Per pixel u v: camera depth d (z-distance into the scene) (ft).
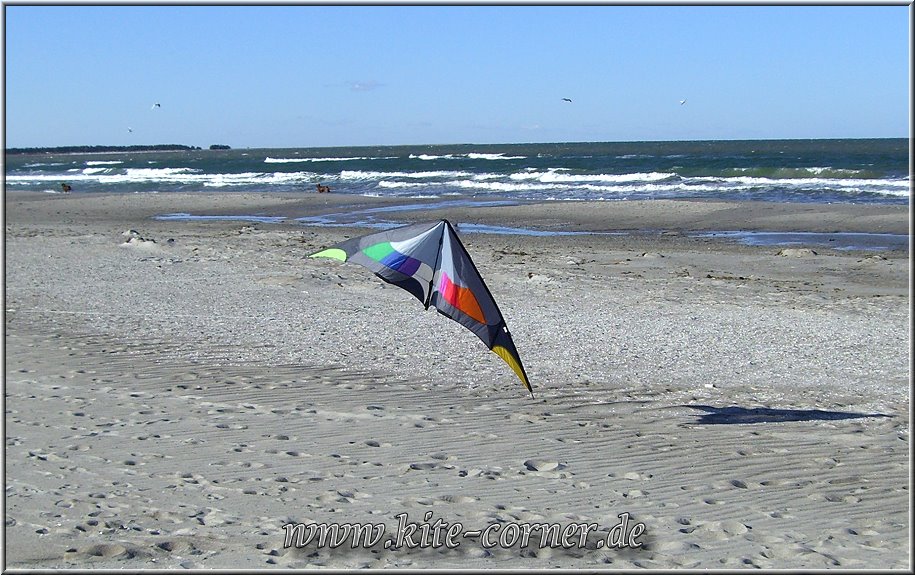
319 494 20.97
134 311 46.55
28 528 18.69
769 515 19.92
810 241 82.23
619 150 426.92
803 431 26.76
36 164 399.85
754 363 36.17
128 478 21.95
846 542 18.31
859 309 48.47
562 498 20.94
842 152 276.21
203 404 29.09
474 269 23.76
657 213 108.37
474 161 276.62
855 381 33.32
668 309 48.57
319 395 30.48
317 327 42.75
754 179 153.07
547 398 30.68
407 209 123.95
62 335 40.19
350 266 62.80
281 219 114.42
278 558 17.31
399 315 45.93
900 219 94.12
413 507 20.20
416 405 29.43
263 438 25.48
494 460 23.75
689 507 20.40
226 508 19.98
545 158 280.92
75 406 28.66
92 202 143.43
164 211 128.47
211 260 66.54
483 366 35.32
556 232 95.14
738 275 62.44
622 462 23.71
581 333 42.09
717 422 27.78
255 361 35.63
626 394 31.32
